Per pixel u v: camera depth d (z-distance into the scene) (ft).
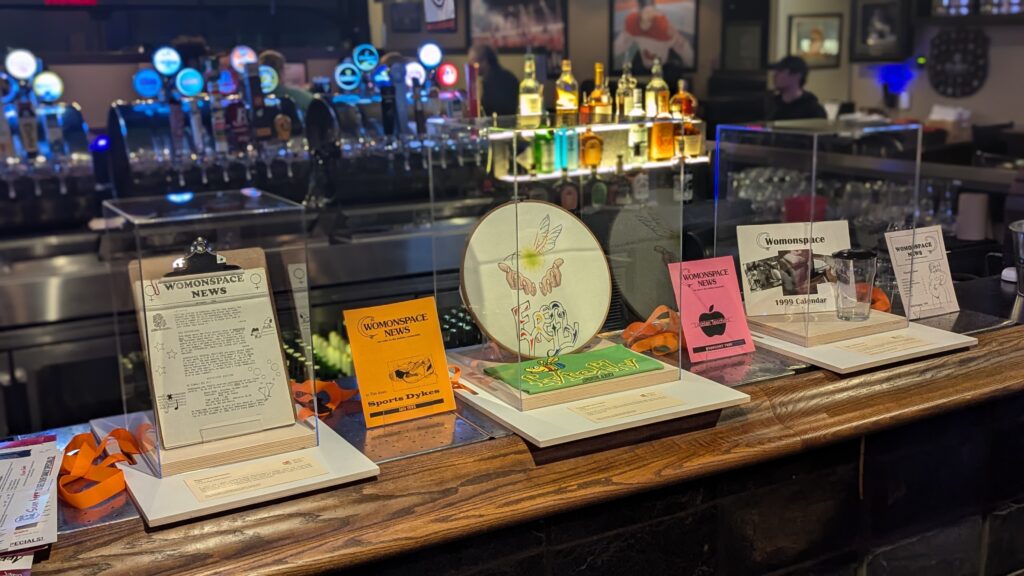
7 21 12.19
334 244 11.69
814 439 5.71
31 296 10.52
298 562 4.33
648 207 5.86
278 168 11.90
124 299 5.04
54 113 11.68
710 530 5.64
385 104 12.20
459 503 4.81
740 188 8.57
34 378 10.67
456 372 5.99
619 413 5.41
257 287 4.92
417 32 14.03
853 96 21.80
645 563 5.43
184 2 13.00
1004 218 13.42
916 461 6.43
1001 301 7.72
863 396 6.09
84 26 12.62
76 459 4.75
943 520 6.68
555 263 5.60
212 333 4.84
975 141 20.88
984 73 21.81
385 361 5.55
